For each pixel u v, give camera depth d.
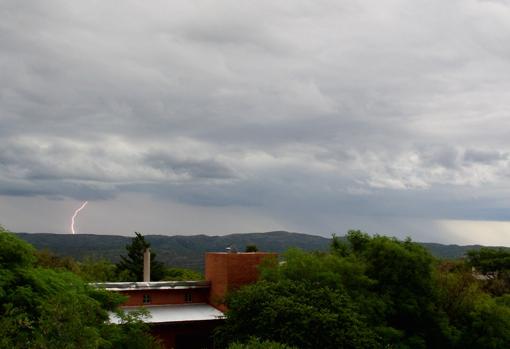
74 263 67.69
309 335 25.73
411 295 34.62
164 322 35.16
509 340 36.72
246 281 38.53
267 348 22.09
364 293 33.22
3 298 20.53
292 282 29.78
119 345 25.86
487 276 65.25
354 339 26.14
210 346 36.53
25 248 23.50
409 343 33.22
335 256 34.97
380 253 35.59
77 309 15.51
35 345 13.34
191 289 41.38
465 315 37.84
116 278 72.88
